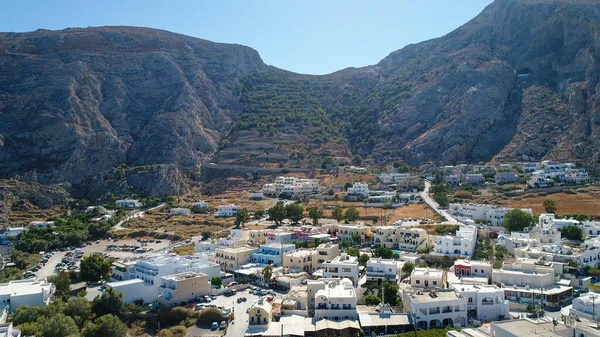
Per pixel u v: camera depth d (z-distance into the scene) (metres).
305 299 145.12
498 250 185.25
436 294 135.00
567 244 190.62
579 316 116.81
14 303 147.25
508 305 132.62
